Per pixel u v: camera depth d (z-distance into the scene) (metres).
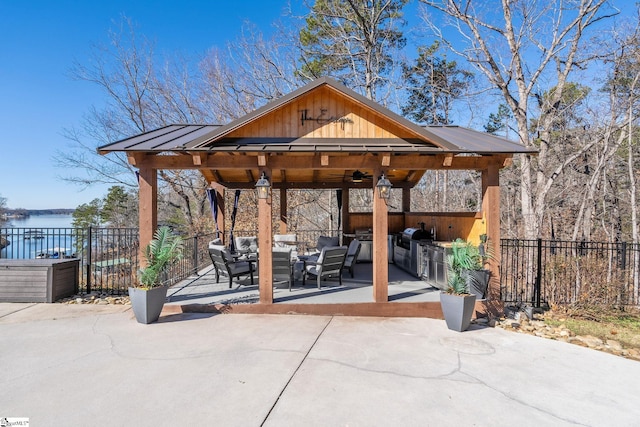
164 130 8.47
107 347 5.03
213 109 21.58
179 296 7.36
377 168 6.77
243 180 11.18
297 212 22.05
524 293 10.85
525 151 6.41
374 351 5.00
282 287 8.13
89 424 3.16
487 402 3.68
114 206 28.06
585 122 16.56
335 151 6.19
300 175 10.85
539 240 8.43
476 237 7.41
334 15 19.14
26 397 3.63
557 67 14.15
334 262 8.03
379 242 6.73
